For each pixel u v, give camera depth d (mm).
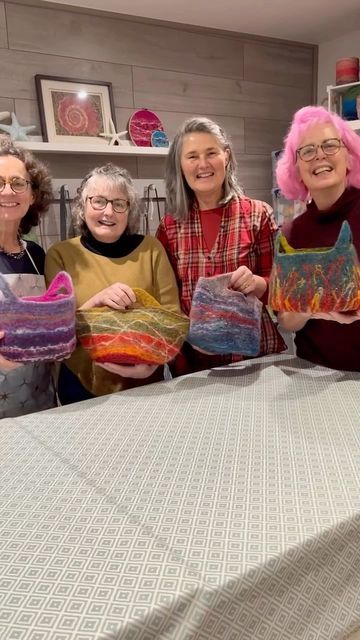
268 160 3072
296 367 1197
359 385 1069
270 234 1429
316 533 596
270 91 2992
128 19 2490
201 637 508
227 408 976
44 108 2328
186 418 937
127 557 561
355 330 1160
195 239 1433
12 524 628
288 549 570
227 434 864
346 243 951
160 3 2357
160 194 2719
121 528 614
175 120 2719
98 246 1287
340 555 617
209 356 1423
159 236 1481
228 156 1414
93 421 936
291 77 3051
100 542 589
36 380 1211
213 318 1127
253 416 934
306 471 735
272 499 667
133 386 1273
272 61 2963
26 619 478
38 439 866
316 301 971
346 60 2527
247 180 3014
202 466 761
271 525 612
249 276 1155
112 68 2502
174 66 2662
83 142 2420
